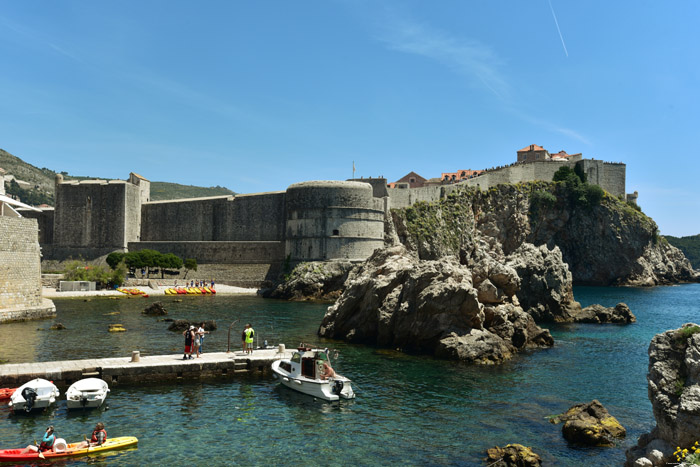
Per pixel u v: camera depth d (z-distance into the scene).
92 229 118.50
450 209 135.12
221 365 30.50
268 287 101.00
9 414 23.38
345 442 21.31
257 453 20.12
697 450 15.18
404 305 40.41
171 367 29.39
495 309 41.53
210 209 120.00
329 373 27.75
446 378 31.56
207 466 18.94
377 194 123.44
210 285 98.19
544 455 20.17
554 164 162.88
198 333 32.16
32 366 28.34
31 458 19.05
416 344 39.22
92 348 36.97
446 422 23.75
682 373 17.66
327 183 102.69
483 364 35.50
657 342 18.69
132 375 28.62
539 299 62.31
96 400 24.28
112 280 87.94
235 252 109.31
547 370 34.28
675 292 128.50
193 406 25.22
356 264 95.12
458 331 38.19
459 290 38.41
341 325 44.78
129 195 119.69
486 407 25.98
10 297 48.38
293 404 25.89
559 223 156.88
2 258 47.12
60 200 120.25
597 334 51.41
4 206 64.44
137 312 58.47
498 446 20.45
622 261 156.75
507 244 149.25
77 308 61.50
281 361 30.22
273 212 114.25
